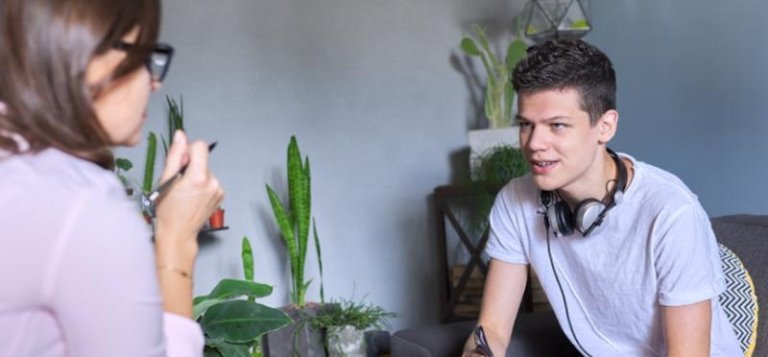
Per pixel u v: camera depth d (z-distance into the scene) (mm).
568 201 1650
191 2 3852
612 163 1606
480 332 1770
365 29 4012
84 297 711
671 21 3523
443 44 4074
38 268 705
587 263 1668
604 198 1600
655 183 1590
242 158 3910
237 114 3902
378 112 4027
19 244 706
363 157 4020
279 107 3941
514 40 3967
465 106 4090
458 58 4082
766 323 1779
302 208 3607
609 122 1555
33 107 729
